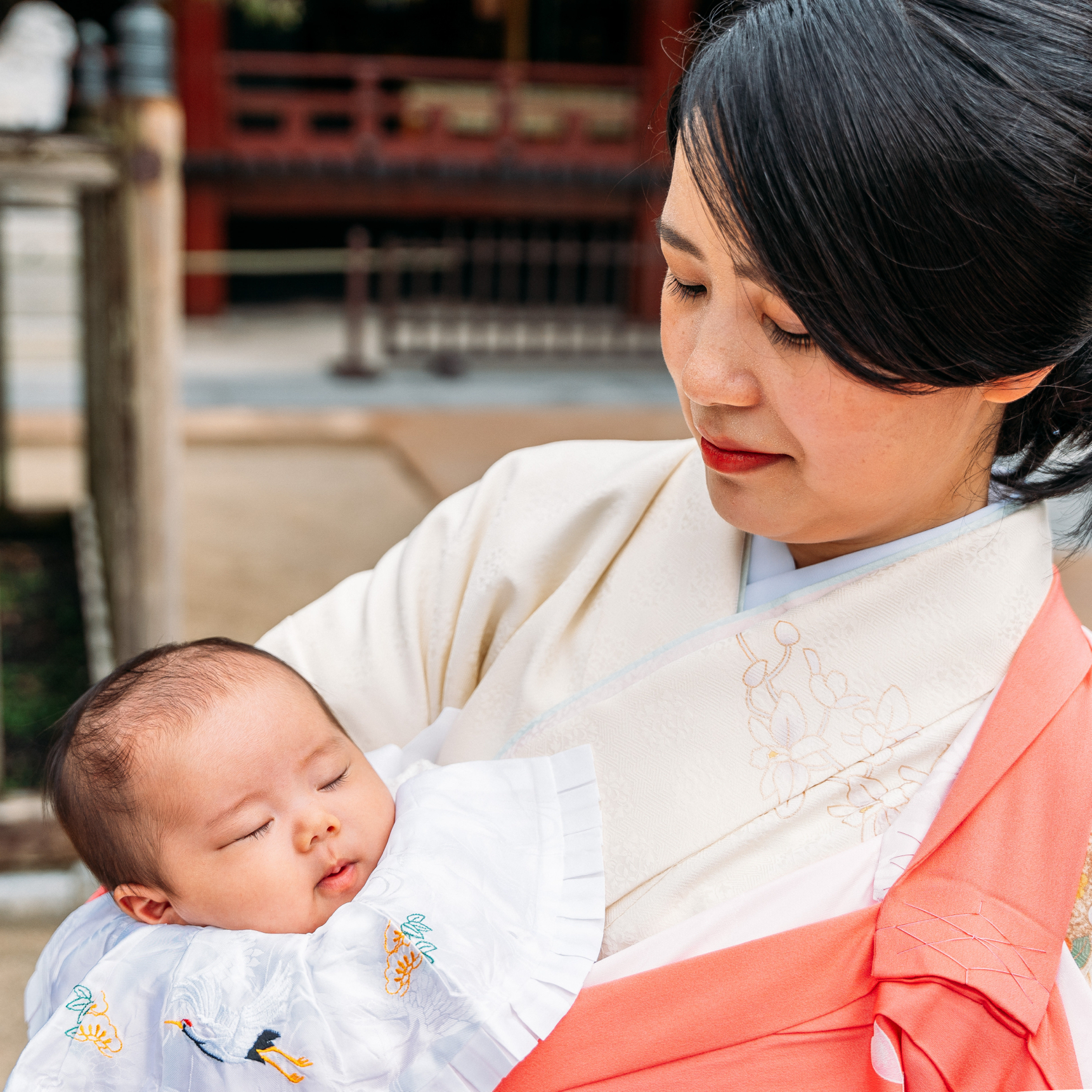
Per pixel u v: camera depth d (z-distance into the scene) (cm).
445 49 1294
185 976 80
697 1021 69
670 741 77
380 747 99
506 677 89
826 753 74
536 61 1302
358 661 101
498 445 678
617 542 89
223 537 516
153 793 90
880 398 62
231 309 1127
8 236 996
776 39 59
